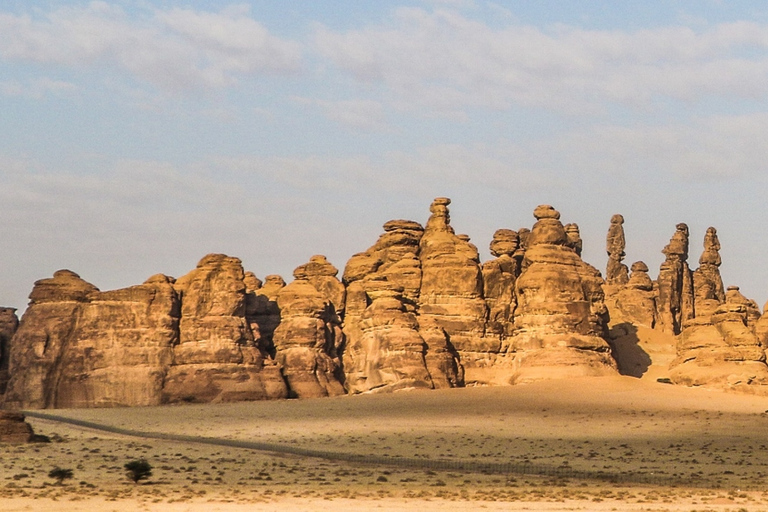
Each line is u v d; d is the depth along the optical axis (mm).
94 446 162375
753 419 195500
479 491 117750
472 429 184625
